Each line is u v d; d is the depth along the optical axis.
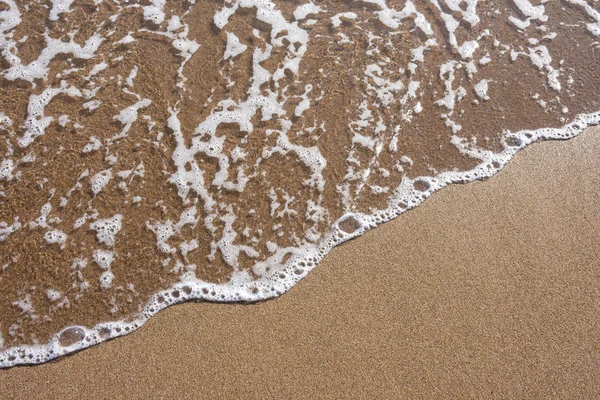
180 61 3.36
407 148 3.04
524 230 2.70
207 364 2.26
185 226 2.71
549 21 3.70
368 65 3.41
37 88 3.19
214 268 2.59
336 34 3.57
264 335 2.34
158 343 2.32
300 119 3.14
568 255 2.61
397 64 3.42
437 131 3.12
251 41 3.49
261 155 2.98
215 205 2.79
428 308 2.43
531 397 2.20
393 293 2.47
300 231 2.73
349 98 3.25
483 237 2.67
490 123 3.16
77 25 3.50
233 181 2.88
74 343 2.32
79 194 2.78
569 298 2.48
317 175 2.92
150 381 2.21
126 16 3.57
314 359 2.28
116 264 2.57
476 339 2.34
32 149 2.93
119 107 3.13
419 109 3.21
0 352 2.30
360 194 2.86
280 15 3.66
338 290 2.49
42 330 2.37
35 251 2.58
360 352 2.29
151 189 2.83
